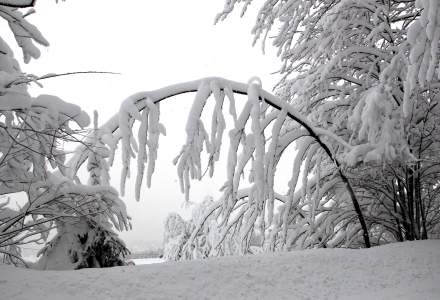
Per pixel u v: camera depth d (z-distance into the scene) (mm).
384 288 3619
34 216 5562
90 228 5719
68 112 5453
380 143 6051
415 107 6555
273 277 3686
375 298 3330
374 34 6941
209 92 5711
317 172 7336
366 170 7359
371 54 7426
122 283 3225
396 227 7988
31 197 5543
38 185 5676
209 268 3707
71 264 5398
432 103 6977
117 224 6191
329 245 8453
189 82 5789
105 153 6094
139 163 5445
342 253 4453
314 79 7590
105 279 3266
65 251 5453
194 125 5527
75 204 5648
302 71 8688
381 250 4672
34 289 2939
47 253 5523
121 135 5656
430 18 4250
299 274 3797
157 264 3811
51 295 2879
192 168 5586
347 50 7156
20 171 5555
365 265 4148
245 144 5910
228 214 6242
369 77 7184
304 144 6879
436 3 4270
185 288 3283
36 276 3203
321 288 3564
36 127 5281
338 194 8180
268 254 4375
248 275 3654
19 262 6258
